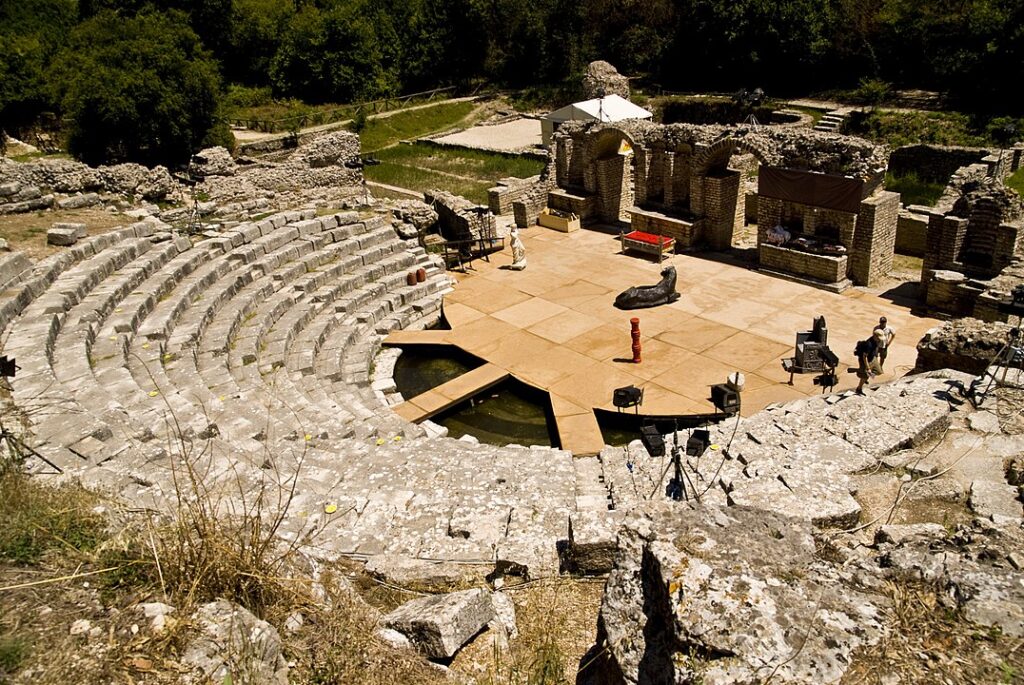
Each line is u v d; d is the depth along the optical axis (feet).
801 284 76.59
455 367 68.39
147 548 22.43
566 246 91.76
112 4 193.88
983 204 65.57
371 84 204.85
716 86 182.39
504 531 33.76
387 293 77.77
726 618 16.69
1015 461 33.09
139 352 53.52
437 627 24.06
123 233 68.33
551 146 99.66
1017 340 42.78
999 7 131.85
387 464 41.88
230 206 87.51
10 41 157.07
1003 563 21.21
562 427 55.83
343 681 20.39
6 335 49.01
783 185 76.33
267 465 39.29
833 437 35.99
